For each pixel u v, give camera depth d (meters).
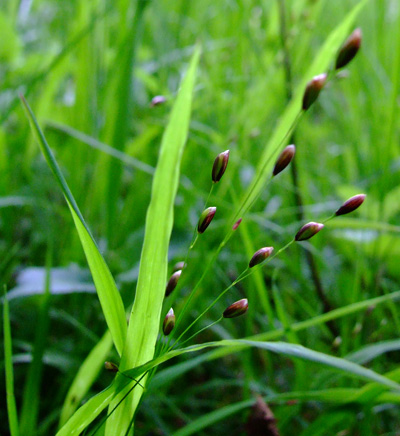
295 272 0.24
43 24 0.52
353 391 0.14
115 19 0.38
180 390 0.23
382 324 0.20
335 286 0.26
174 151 0.13
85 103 0.29
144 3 0.26
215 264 0.24
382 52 0.38
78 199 0.28
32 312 0.23
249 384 0.19
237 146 0.30
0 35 0.37
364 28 0.41
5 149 0.30
